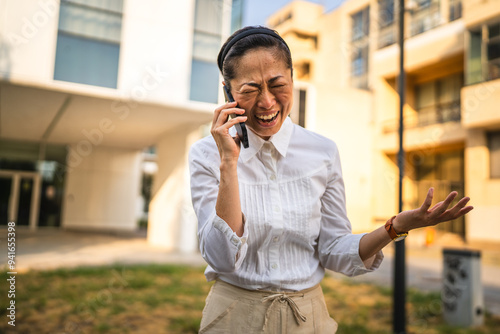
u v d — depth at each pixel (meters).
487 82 11.68
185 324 3.59
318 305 1.15
